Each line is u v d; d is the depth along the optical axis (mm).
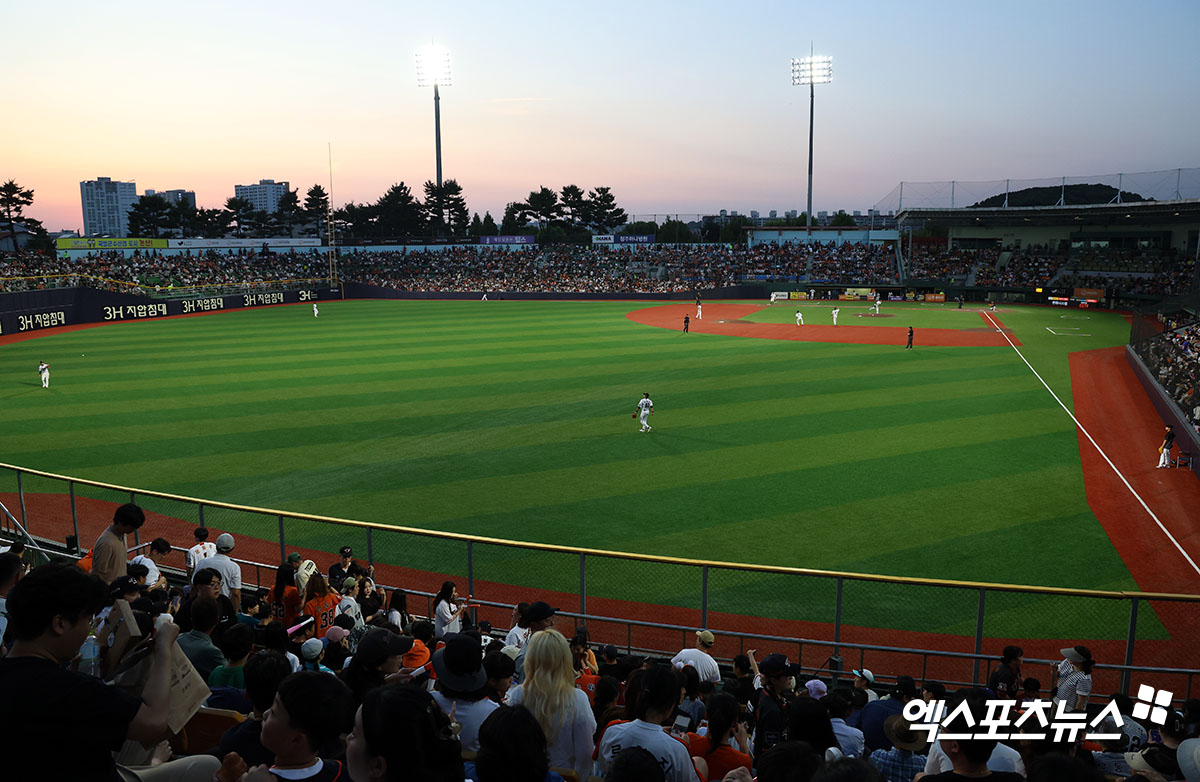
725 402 32719
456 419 29875
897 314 73375
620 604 15391
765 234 109688
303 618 10617
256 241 103562
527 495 21172
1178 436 26500
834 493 21156
